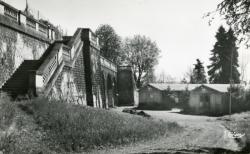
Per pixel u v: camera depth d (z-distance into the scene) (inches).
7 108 537.6
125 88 2322.8
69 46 1053.2
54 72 863.7
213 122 1413.6
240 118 1565.0
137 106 2330.2
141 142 677.3
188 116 1731.1
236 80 2999.5
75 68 1101.1
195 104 2167.8
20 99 689.0
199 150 574.6
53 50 900.6
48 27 1082.1
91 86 1252.5
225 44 3031.5
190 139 778.2
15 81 786.2
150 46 3412.9
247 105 1990.7
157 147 603.8
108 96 1820.9
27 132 505.0
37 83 729.0
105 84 1600.6
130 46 3417.8
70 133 558.3
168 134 868.6
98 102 1376.7
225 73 3034.0
